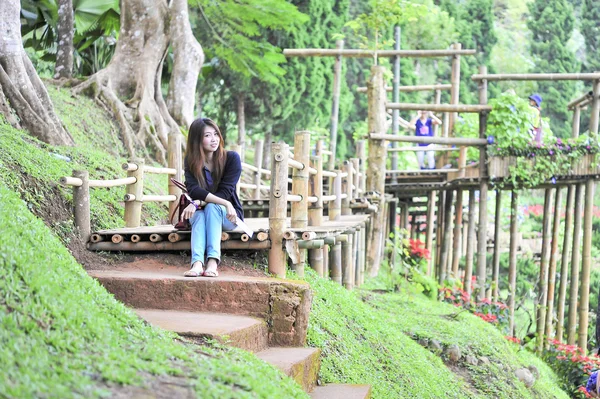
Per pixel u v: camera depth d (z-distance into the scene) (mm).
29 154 7355
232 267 6238
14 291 3365
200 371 3324
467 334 9484
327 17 23062
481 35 34156
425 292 12789
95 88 12508
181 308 5414
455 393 7574
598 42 36312
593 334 16312
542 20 35312
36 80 9156
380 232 13266
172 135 8289
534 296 15062
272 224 6312
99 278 5504
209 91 21953
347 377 5742
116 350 3350
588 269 13094
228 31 18266
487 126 13062
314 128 21594
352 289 10406
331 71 23203
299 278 6742
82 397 2721
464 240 21375
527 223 26422
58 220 6578
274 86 21562
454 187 15156
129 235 6406
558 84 33844
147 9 13141
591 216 13086
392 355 7121
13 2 8812
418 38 29797
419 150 15234
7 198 4434
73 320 3426
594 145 12727
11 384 2621
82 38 17062
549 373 11445
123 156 11781
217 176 6160
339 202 9469
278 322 5324
